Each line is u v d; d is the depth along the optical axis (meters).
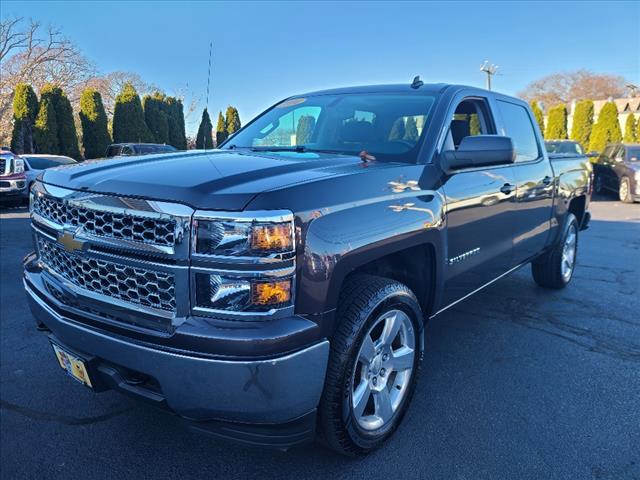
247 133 3.90
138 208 2.06
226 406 1.98
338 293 2.19
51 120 21.55
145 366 2.07
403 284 2.80
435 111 3.24
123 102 25.23
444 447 2.71
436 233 2.84
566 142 17.00
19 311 4.75
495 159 3.01
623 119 62.78
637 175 15.20
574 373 3.59
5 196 12.88
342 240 2.19
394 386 2.77
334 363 2.28
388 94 3.60
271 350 1.95
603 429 2.88
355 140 3.26
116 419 2.98
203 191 2.02
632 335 4.30
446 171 3.04
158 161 2.61
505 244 3.87
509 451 2.68
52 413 3.03
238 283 1.93
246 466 2.57
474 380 3.46
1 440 2.77
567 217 5.35
